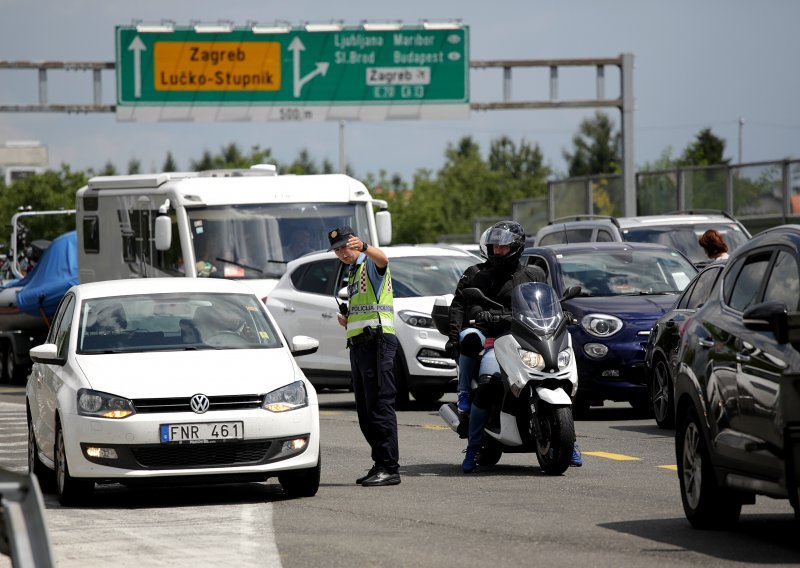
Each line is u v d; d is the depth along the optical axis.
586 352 49.84
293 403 32.91
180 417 32.03
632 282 53.19
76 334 35.41
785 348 23.77
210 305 36.72
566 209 128.50
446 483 35.00
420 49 119.38
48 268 81.62
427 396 59.31
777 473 23.72
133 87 116.12
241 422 32.28
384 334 35.03
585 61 117.75
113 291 37.19
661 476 35.41
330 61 118.81
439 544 26.09
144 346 35.00
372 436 35.34
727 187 103.62
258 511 31.19
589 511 29.77
